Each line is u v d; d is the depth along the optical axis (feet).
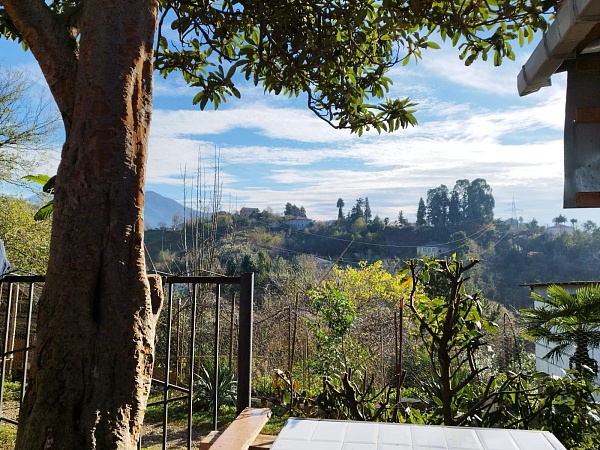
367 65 12.30
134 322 4.72
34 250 37.04
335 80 11.59
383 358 20.59
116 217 4.76
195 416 19.06
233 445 5.17
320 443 3.42
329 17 10.59
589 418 8.51
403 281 10.53
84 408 4.31
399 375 10.85
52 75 5.44
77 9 5.81
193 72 11.85
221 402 19.84
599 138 8.75
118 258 4.73
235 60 11.00
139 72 5.08
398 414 9.75
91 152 4.75
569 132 8.95
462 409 9.91
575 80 8.97
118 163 4.82
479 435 3.63
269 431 13.78
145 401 4.75
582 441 8.46
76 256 4.60
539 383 9.66
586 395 8.88
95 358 4.46
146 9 5.19
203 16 10.32
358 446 3.36
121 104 4.89
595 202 8.68
